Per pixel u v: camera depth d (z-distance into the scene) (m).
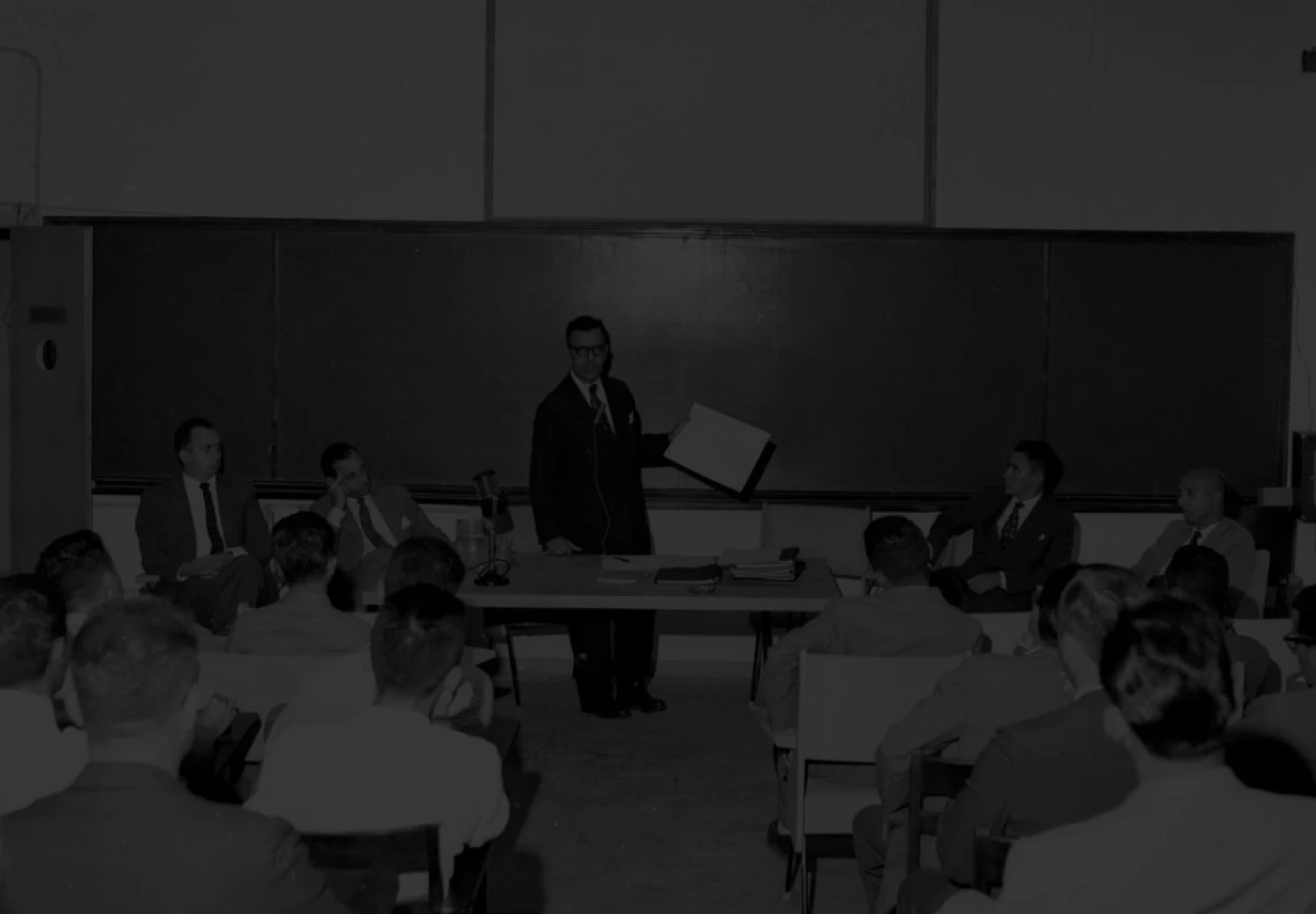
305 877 1.52
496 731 2.83
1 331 5.93
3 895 1.43
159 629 1.50
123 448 5.64
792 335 5.54
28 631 2.01
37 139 5.60
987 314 5.52
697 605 3.98
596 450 5.04
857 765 3.11
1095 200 5.53
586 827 3.71
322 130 5.59
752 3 5.50
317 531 2.98
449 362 5.59
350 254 5.57
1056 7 5.48
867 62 5.50
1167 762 1.47
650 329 5.55
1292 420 5.57
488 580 4.13
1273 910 1.44
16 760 1.96
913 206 5.54
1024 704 2.42
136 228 5.59
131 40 5.58
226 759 2.37
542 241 5.54
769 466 5.58
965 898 1.63
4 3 5.57
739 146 5.54
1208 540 4.48
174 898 1.42
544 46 5.53
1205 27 5.49
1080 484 5.57
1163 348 5.53
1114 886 1.46
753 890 3.28
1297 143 5.52
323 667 2.41
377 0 5.55
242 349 5.61
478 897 2.40
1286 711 2.23
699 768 4.29
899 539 3.08
